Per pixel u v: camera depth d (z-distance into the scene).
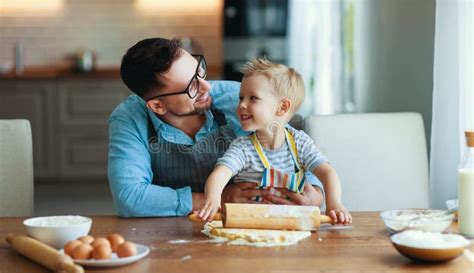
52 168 5.95
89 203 5.12
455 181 2.63
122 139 1.96
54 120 5.90
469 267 1.27
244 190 1.83
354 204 2.21
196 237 1.52
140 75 1.90
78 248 1.27
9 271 1.27
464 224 1.49
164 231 1.59
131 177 1.89
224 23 6.75
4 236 1.56
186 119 2.02
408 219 1.54
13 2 6.70
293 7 6.38
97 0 6.75
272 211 1.52
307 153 1.86
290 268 1.25
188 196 1.85
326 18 5.74
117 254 1.31
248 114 1.81
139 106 2.03
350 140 2.22
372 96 4.58
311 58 5.98
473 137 1.49
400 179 2.23
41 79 5.85
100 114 5.93
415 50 3.47
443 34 2.58
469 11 2.41
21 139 2.07
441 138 2.62
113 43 6.79
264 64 1.87
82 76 5.88
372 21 4.54
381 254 1.36
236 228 1.53
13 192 2.06
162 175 2.07
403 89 3.73
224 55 6.79
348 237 1.50
